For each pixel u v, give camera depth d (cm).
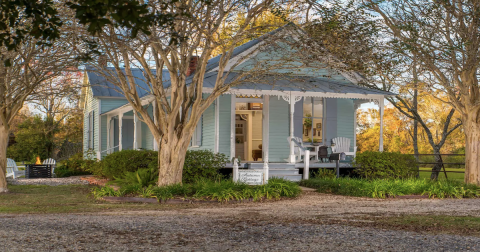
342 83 1994
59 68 1387
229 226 765
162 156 1321
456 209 1068
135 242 627
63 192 1555
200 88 1263
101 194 1302
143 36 1174
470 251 587
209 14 1106
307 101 2062
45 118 3934
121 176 1689
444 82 1600
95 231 705
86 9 411
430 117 3578
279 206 1128
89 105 3334
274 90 1752
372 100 1895
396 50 1487
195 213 972
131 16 416
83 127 3941
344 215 940
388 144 4134
